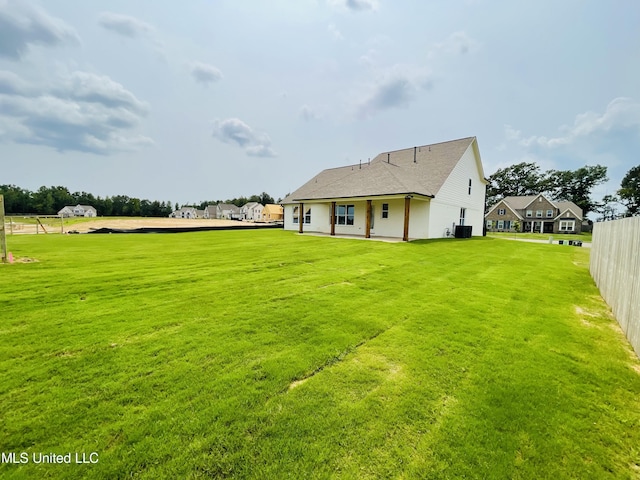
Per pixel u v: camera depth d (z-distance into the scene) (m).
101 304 4.66
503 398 2.50
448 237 17.86
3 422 2.07
